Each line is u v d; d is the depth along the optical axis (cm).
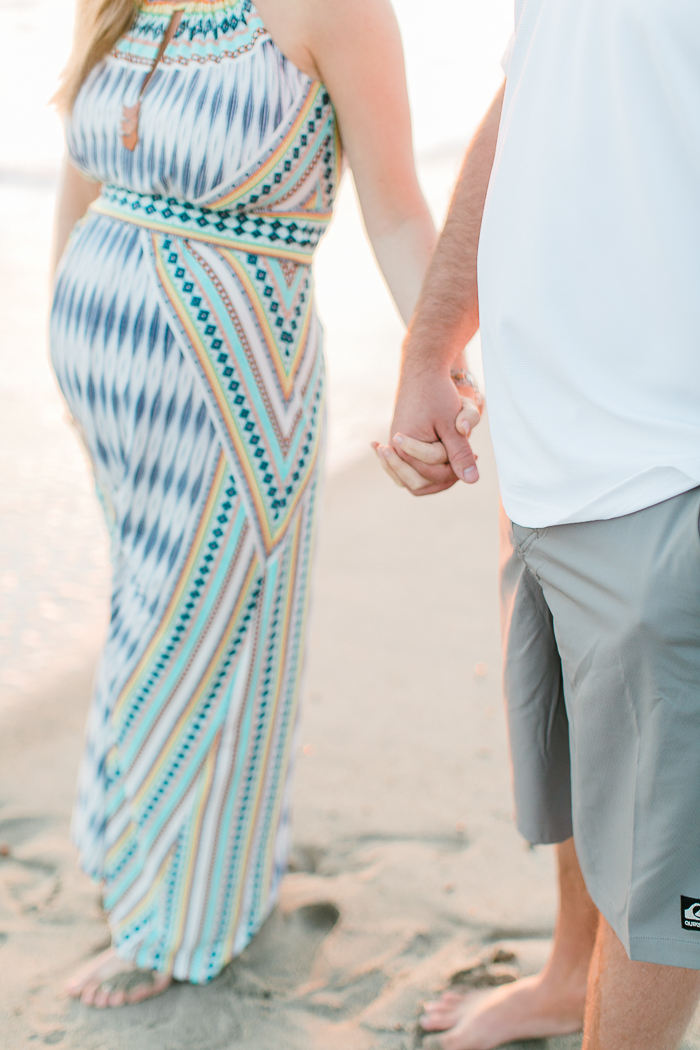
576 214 104
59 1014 168
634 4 95
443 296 140
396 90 145
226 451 149
